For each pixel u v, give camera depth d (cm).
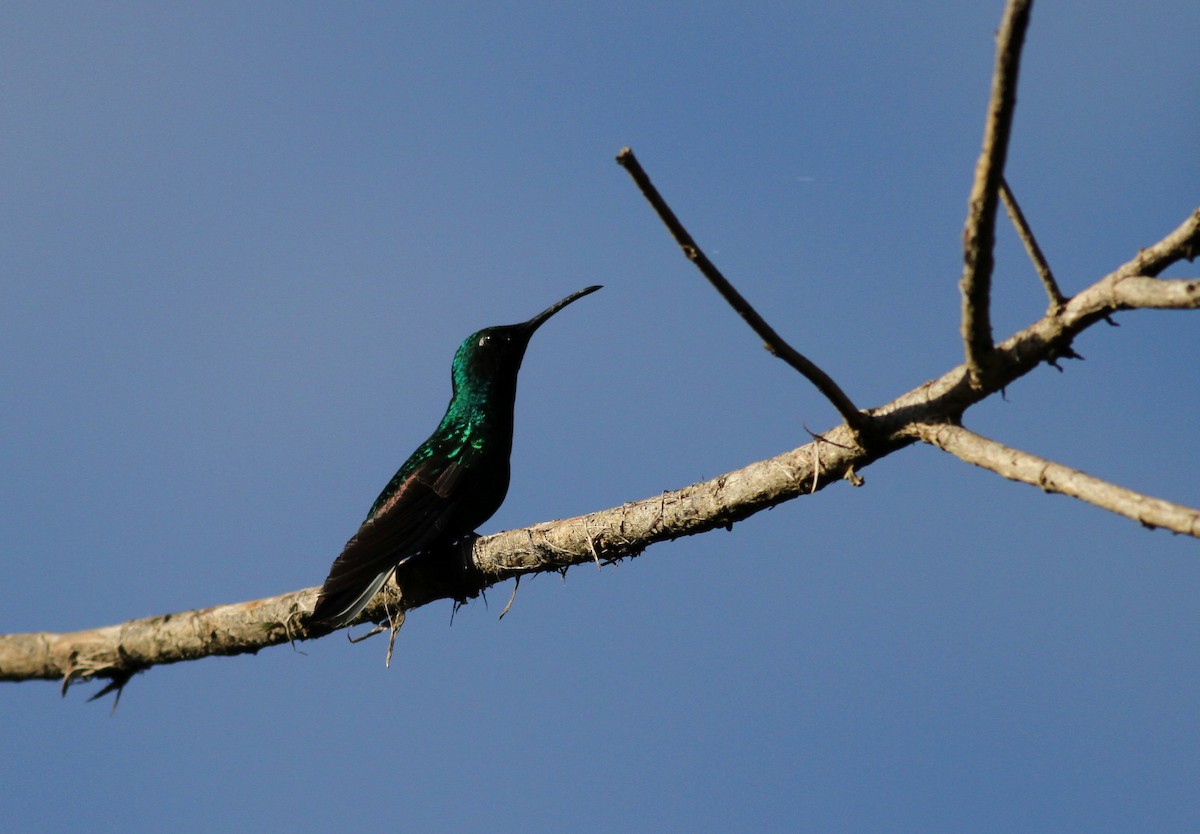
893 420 700
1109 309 622
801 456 770
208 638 1079
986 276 611
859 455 732
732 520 833
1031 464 613
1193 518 521
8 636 1140
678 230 607
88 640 1114
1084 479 580
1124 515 552
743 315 645
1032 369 655
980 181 571
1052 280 643
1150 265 620
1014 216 642
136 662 1108
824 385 678
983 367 656
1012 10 498
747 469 811
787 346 662
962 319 636
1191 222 599
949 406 682
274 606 1060
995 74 525
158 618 1103
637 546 891
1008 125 543
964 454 658
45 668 1125
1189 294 585
